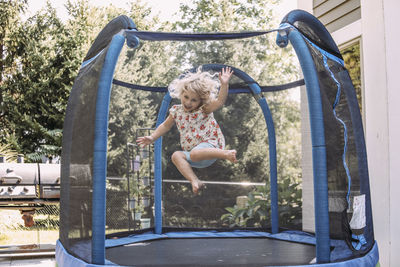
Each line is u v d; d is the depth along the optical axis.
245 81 3.59
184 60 3.65
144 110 3.73
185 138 3.38
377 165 3.14
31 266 4.21
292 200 3.86
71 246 2.47
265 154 3.84
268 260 2.66
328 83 2.42
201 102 3.22
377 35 3.16
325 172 2.17
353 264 2.21
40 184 4.39
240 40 3.59
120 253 3.01
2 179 4.27
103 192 2.21
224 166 3.90
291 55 3.70
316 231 2.19
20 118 9.67
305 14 2.61
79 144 2.47
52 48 9.79
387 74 3.08
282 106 3.84
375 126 3.17
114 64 2.31
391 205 3.01
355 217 2.52
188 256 2.86
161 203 3.90
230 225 3.89
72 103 2.81
